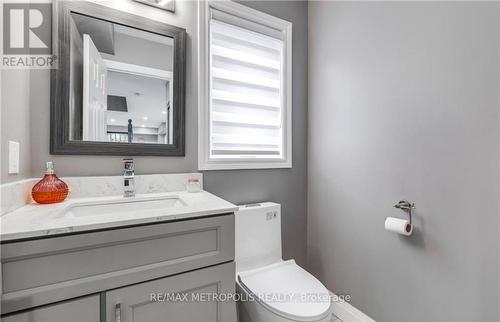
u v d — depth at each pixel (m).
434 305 1.14
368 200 1.45
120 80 1.27
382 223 1.37
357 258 1.52
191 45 1.46
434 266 1.14
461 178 1.04
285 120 1.78
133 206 1.16
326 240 1.74
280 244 1.56
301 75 1.87
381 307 1.38
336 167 1.66
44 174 1.09
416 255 1.21
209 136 1.51
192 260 0.89
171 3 1.39
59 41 1.12
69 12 1.14
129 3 1.29
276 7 1.74
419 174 1.19
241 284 1.25
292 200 1.83
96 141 1.20
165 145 1.36
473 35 1.00
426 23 1.16
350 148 1.56
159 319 0.82
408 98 1.24
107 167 1.23
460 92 1.04
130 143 1.28
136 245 0.79
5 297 0.62
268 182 1.73
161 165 1.37
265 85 1.73
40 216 0.81
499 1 0.93
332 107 1.69
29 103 1.05
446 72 1.09
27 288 0.65
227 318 0.96
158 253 0.83
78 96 1.17
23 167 1.00
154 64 1.34
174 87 1.39
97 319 0.73
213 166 1.51
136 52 1.30
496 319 0.95
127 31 1.28
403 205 1.22
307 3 1.90
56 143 1.11
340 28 1.62
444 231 1.10
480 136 0.98
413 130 1.22
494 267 0.95
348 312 1.55
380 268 1.38
